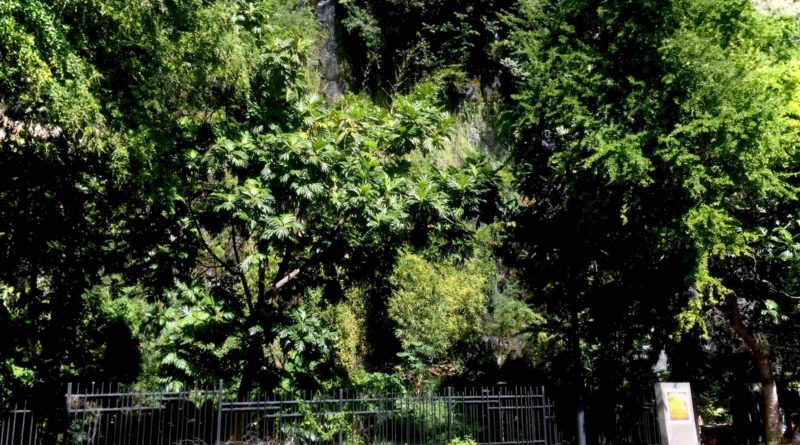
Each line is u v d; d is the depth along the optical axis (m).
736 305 9.95
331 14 20.08
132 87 8.02
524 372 12.70
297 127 10.05
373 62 19.86
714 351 11.87
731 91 8.55
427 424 9.55
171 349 9.43
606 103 9.45
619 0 9.54
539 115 10.04
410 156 16.03
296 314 9.86
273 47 10.00
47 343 10.38
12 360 9.19
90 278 10.45
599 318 10.27
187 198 9.90
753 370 11.34
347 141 9.95
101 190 9.55
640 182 8.41
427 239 10.27
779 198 9.47
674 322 9.59
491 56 20.00
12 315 10.23
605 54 9.67
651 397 10.53
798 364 10.54
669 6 9.24
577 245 10.29
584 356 11.70
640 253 9.59
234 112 10.22
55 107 6.75
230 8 8.76
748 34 9.43
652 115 8.94
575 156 9.29
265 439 8.47
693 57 8.75
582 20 10.34
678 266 9.40
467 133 19.19
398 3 19.62
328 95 19.08
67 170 9.17
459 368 14.33
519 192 11.20
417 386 13.35
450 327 14.57
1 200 8.80
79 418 8.87
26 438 8.53
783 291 9.69
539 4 11.62
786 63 9.40
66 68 6.79
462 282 15.01
